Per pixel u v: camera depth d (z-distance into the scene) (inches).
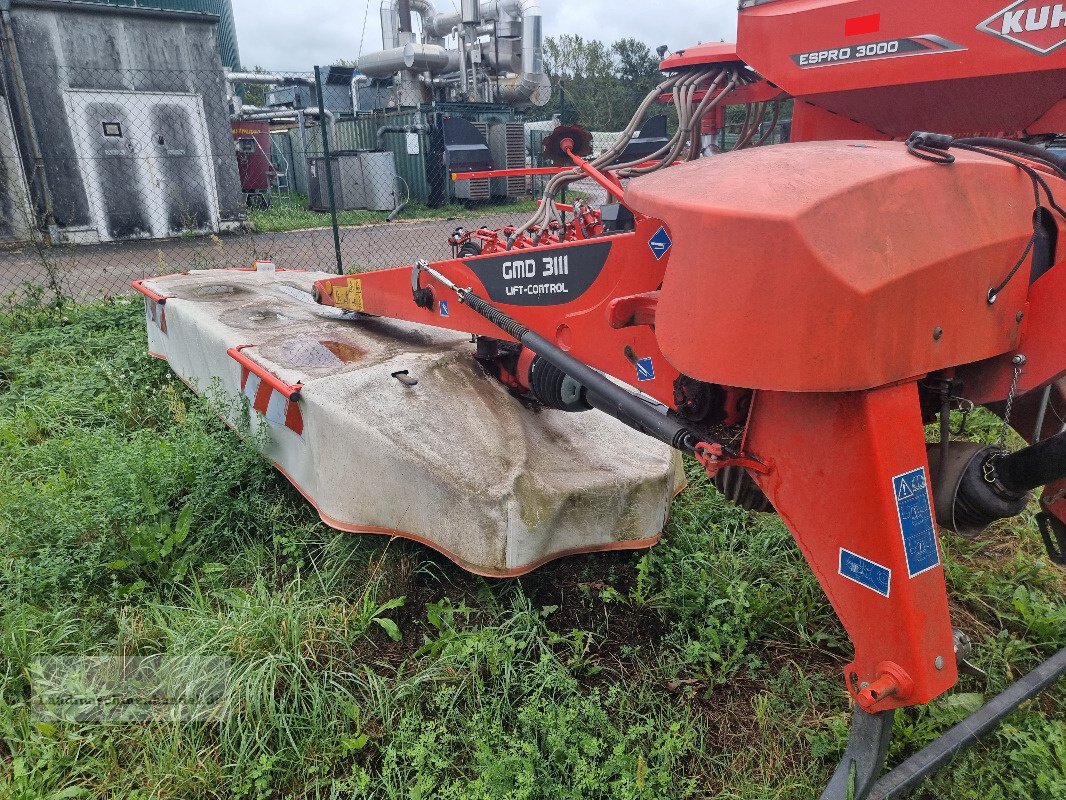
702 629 114.6
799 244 61.6
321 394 125.7
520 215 678.5
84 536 129.6
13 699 103.7
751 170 70.8
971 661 110.9
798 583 126.0
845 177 64.8
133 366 214.8
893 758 95.7
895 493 69.6
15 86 482.6
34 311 271.1
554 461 125.3
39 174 500.1
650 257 97.6
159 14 519.8
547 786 90.0
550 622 118.8
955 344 68.7
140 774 93.8
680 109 115.9
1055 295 73.0
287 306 187.2
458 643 108.6
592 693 104.7
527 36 855.7
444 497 112.9
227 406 155.1
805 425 74.5
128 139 526.6
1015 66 89.7
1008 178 72.3
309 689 102.0
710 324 67.4
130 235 540.1
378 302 159.9
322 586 121.7
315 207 751.7
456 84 890.1
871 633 74.1
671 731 95.8
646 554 128.6
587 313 107.7
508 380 138.7
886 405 68.7
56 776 92.9
